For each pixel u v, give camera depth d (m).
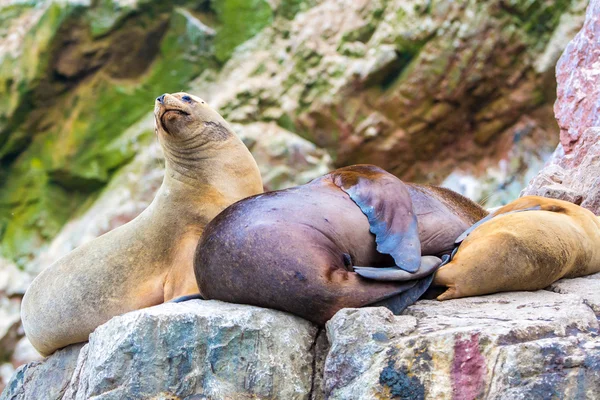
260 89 56.25
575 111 25.38
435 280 15.18
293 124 55.50
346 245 15.25
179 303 15.16
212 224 15.59
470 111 55.34
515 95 54.72
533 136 55.16
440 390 12.66
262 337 14.11
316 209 15.34
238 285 14.83
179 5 57.94
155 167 55.19
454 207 17.91
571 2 54.00
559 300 14.40
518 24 53.88
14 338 53.03
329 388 13.37
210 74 58.28
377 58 53.91
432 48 53.69
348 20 56.22
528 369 12.33
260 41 58.28
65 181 58.34
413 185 17.66
